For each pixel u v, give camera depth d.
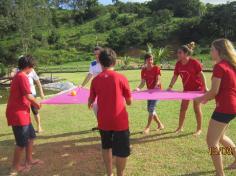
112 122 5.66
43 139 8.77
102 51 5.80
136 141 8.22
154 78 8.81
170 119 10.28
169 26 86.50
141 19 99.25
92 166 6.84
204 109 11.61
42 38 64.31
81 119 11.00
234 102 5.54
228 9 77.94
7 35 70.00
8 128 10.16
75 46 84.81
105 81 5.69
